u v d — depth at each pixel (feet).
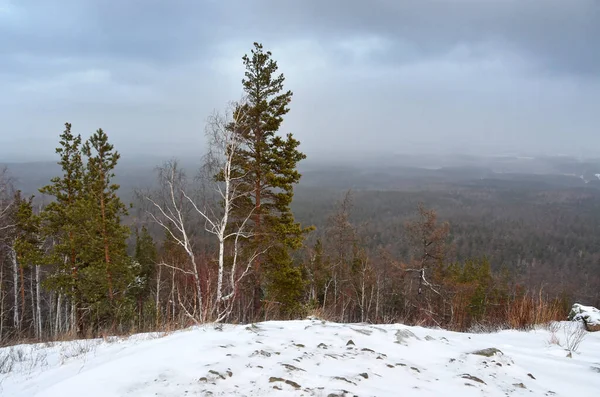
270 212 55.31
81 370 15.30
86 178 67.77
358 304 101.04
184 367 13.03
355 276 98.43
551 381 14.42
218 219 43.60
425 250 73.36
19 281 99.96
